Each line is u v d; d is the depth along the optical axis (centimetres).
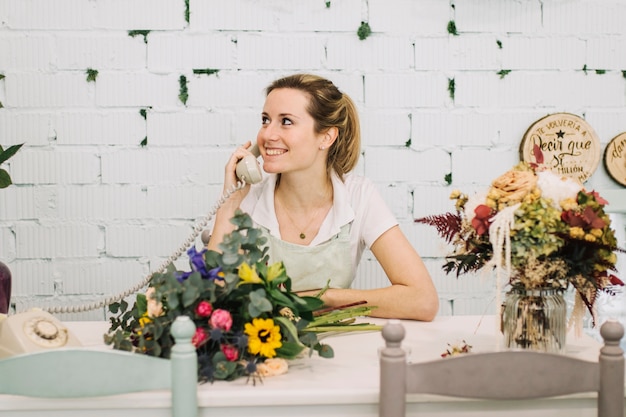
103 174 221
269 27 220
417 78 222
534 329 129
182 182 222
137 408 110
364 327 153
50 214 221
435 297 167
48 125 219
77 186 221
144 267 224
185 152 222
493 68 223
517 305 131
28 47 216
